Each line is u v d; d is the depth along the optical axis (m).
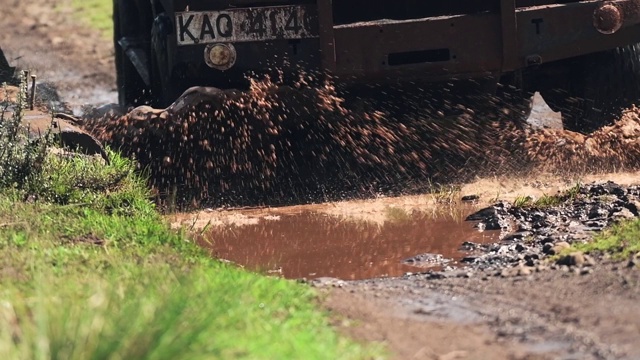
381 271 17.36
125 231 17.72
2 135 20.45
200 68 23.27
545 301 13.27
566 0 24.14
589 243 16.78
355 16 23.91
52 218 17.97
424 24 23.25
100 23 56.38
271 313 12.61
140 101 30.05
